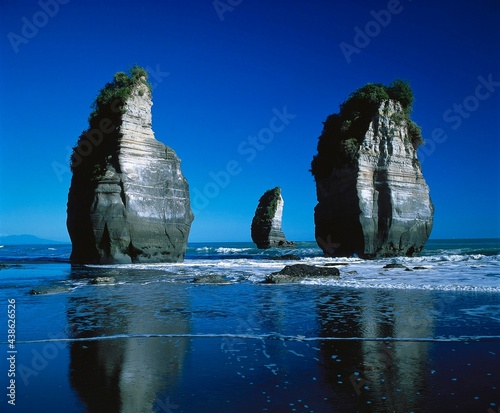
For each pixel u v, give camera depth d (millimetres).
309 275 19484
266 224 91625
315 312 10539
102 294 14422
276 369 6105
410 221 42875
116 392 5289
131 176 33281
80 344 7590
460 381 5496
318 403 4879
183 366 6285
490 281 16641
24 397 5160
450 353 6754
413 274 20266
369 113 44344
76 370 6145
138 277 20891
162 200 34812
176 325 9148
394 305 11359
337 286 16031
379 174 42906
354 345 7348
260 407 4789
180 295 14062
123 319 9844
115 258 32594
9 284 17969
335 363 6348
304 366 6230
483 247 64688
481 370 5902
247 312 10664
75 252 37312
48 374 5984
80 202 35000
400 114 44375
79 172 37250
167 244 34969
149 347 7359
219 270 25656
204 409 4754
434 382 5473
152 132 35781
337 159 45062
